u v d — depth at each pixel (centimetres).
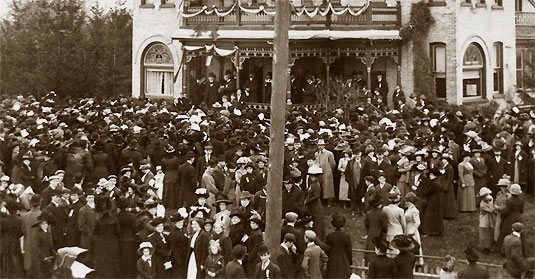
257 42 4434
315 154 2775
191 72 5019
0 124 2998
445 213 2559
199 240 1825
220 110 3594
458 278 1584
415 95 4362
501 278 1859
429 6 4584
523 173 2827
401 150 2612
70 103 3950
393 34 4512
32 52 5516
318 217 2231
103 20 5744
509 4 4897
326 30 4412
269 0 4872
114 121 3111
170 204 2648
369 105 4019
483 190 2320
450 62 4538
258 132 3047
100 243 1852
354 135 2980
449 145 2736
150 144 2816
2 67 5488
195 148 2794
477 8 4675
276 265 1698
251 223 1861
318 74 4712
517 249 1838
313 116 3419
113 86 5547
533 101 4338
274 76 2073
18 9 5928
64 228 2028
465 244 2378
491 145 2947
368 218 2091
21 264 1891
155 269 1809
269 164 2031
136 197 2077
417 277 1945
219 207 2170
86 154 2602
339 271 1848
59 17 5650
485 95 4734
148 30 5219
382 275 1587
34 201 1905
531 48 5044
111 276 1847
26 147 2597
